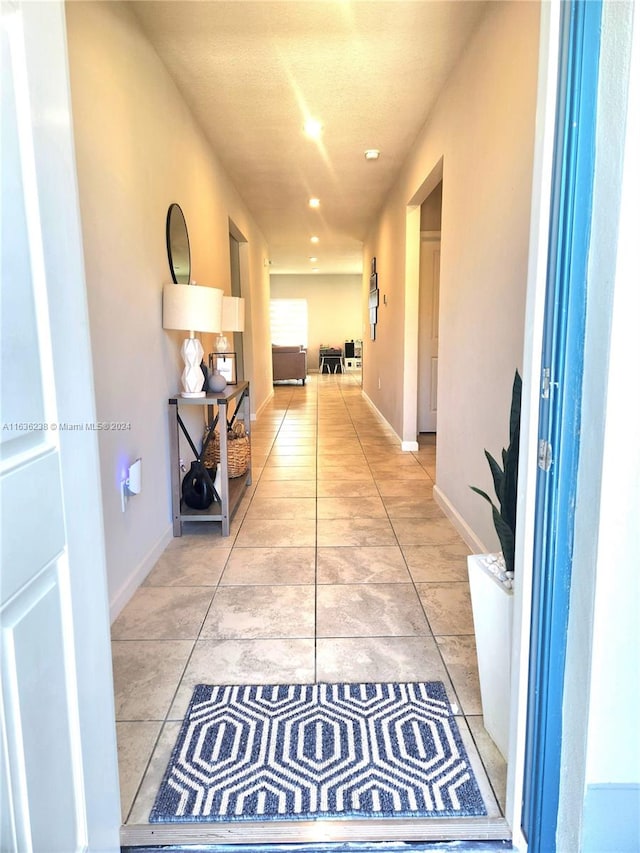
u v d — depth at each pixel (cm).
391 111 329
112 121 199
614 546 100
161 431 261
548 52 91
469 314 257
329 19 230
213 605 208
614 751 109
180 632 190
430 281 548
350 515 311
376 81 288
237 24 233
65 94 86
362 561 248
